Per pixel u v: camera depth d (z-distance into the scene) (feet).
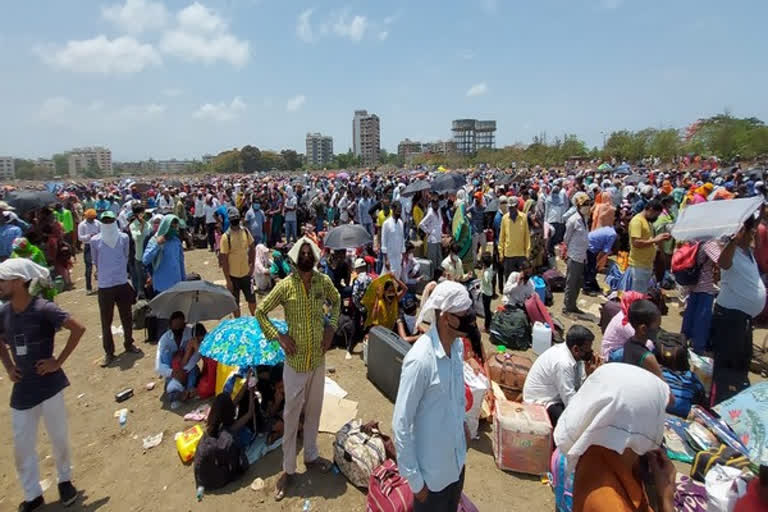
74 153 642.22
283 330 14.73
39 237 32.19
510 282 23.97
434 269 30.81
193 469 13.92
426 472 7.97
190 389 18.01
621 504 7.09
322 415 16.53
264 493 12.83
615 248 36.73
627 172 103.24
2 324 11.86
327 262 26.35
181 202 52.49
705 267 17.99
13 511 12.51
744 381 16.10
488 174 127.95
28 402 11.93
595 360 15.42
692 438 13.80
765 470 7.25
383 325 21.67
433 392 7.82
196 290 17.37
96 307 30.50
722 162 160.04
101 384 19.44
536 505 12.17
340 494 12.68
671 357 16.21
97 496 12.94
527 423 13.37
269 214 50.06
